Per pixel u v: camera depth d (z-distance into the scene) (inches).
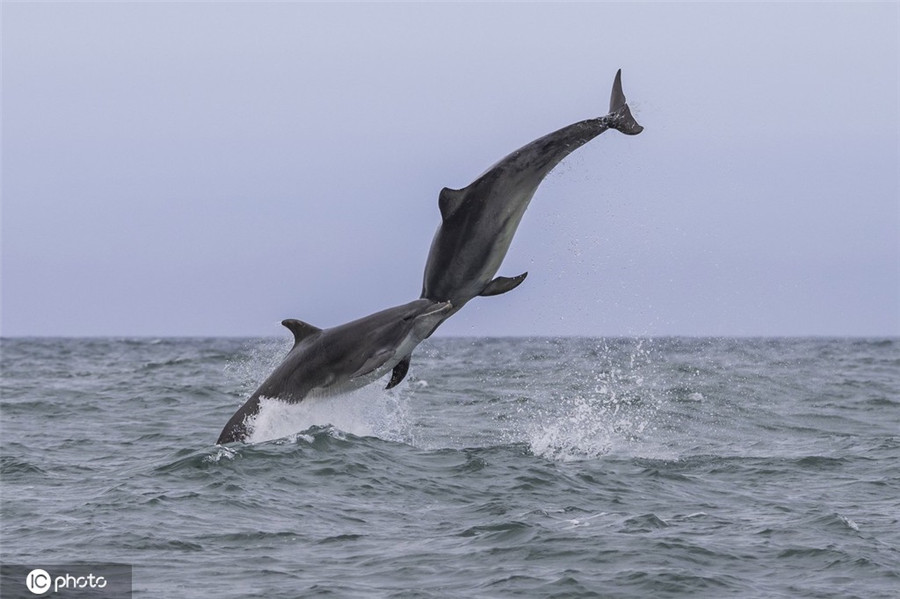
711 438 2753.4
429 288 1640.0
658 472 2153.1
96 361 7194.9
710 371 4520.2
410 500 1862.7
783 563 1492.4
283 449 2129.7
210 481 1951.3
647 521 1710.1
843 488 2050.9
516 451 2327.8
